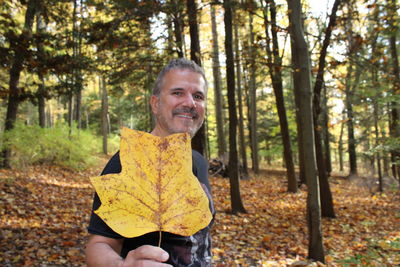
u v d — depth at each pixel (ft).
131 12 23.70
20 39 26.81
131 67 26.32
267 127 69.87
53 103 81.05
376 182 41.24
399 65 34.91
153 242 3.16
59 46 28.66
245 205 26.32
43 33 27.71
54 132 34.09
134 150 1.79
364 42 21.97
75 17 32.07
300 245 17.04
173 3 22.58
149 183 1.76
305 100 14.16
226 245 15.92
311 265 12.93
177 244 3.24
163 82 3.94
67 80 30.91
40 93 30.99
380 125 33.50
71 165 35.14
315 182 14.39
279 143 68.64
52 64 27.96
